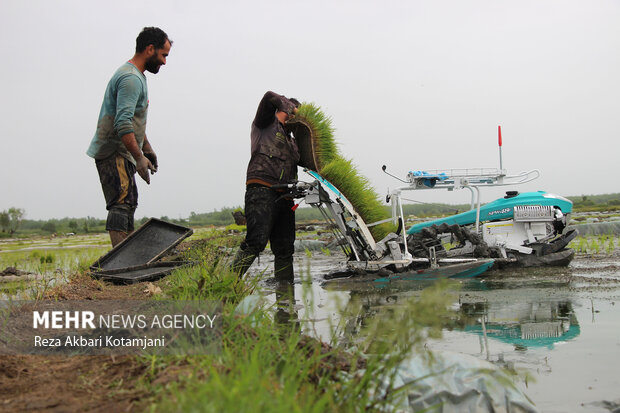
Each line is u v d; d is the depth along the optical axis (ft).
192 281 12.90
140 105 18.62
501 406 7.03
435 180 21.52
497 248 21.34
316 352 7.32
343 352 8.21
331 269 23.39
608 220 54.44
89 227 142.31
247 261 18.37
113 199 18.97
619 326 11.32
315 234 50.08
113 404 5.83
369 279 19.17
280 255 20.44
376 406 6.33
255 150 18.86
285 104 18.79
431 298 5.87
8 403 5.95
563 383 8.03
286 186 18.61
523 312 13.03
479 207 21.93
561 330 11.16
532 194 22.35
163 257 19.92
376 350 7.34
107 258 18.52
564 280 17.93
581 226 41.09
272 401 4.82
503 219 21.97
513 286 17.04
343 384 6.47
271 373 6.40
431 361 6.81
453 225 21.20
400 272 19.74
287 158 19.16
